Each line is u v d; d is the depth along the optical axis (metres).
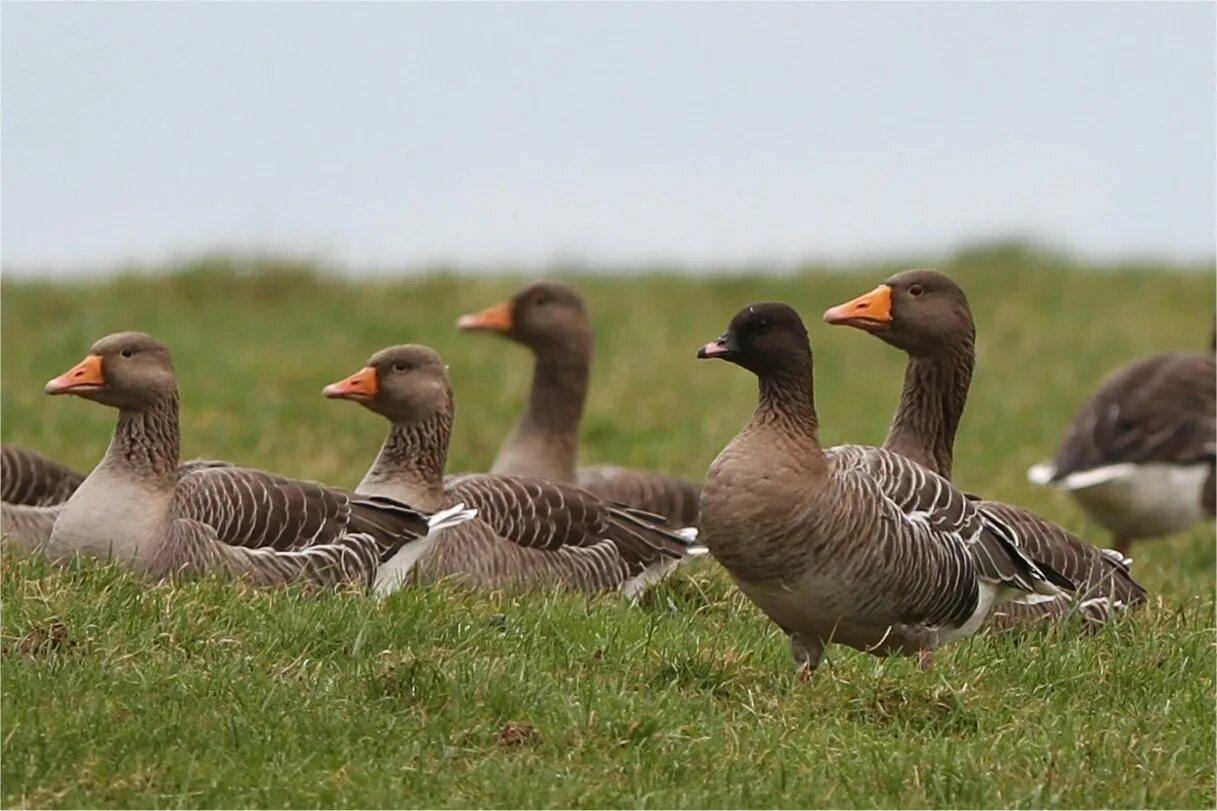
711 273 37.53
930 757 11.31
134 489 15.12
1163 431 20.97
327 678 12.09
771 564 12.33
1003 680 12.92
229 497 15.47
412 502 17.20
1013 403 28.83
